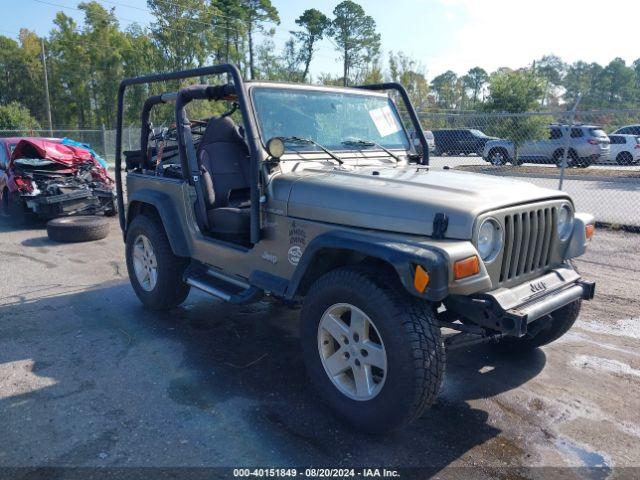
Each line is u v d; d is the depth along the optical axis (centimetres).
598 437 301
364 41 6438
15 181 949
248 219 395
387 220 295
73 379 365
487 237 284
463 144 2283
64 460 276
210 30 4822
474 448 291
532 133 1702
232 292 388
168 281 469
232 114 473
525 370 384
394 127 467
